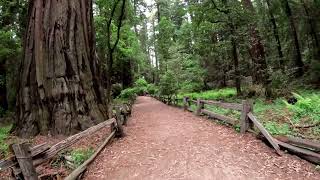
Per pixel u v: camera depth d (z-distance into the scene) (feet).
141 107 87.76
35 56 38.96
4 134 40.68
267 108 48.91
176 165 23.76
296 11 94.02
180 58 118.42
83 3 42.68
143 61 185.88
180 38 130.21
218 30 71.72
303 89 73.20
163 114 61.52
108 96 84.79
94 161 25.88
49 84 38.60
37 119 38.42
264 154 24.95
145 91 185.78
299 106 41.39
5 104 73.56
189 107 63.46
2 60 69.31
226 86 123.13
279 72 62.85
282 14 94.48
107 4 84.23
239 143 28.89
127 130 41.06
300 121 36.55
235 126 35.40
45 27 39.27
